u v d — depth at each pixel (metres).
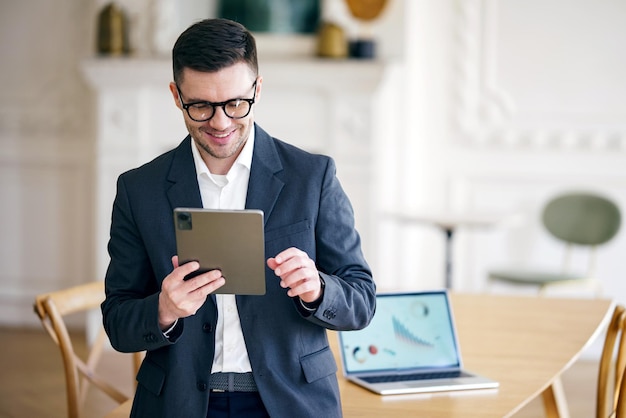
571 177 5.41
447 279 4.86
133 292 1.75
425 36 5.46
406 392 2.06
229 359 1.70
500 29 5.41
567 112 5.39
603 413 2.50
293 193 1.73
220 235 1.50
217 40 1.57
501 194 5.50
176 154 1.78
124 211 1.76
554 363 2.30
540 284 4.81
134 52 5.35
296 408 1.66
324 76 5.09
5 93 5.73
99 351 2.67
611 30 5.31
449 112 5.48
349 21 5.29
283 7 5.32
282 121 5.21
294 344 1.69
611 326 2.48
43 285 5.82
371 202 5.21
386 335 2.26
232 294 1.64
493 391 2.08
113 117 5.25
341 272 1.72
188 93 1.59
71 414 2.46
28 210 5.78
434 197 5.55
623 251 5.39
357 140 5.17
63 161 5.70
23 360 5.04
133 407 1.75
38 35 5.66
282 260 1.54
